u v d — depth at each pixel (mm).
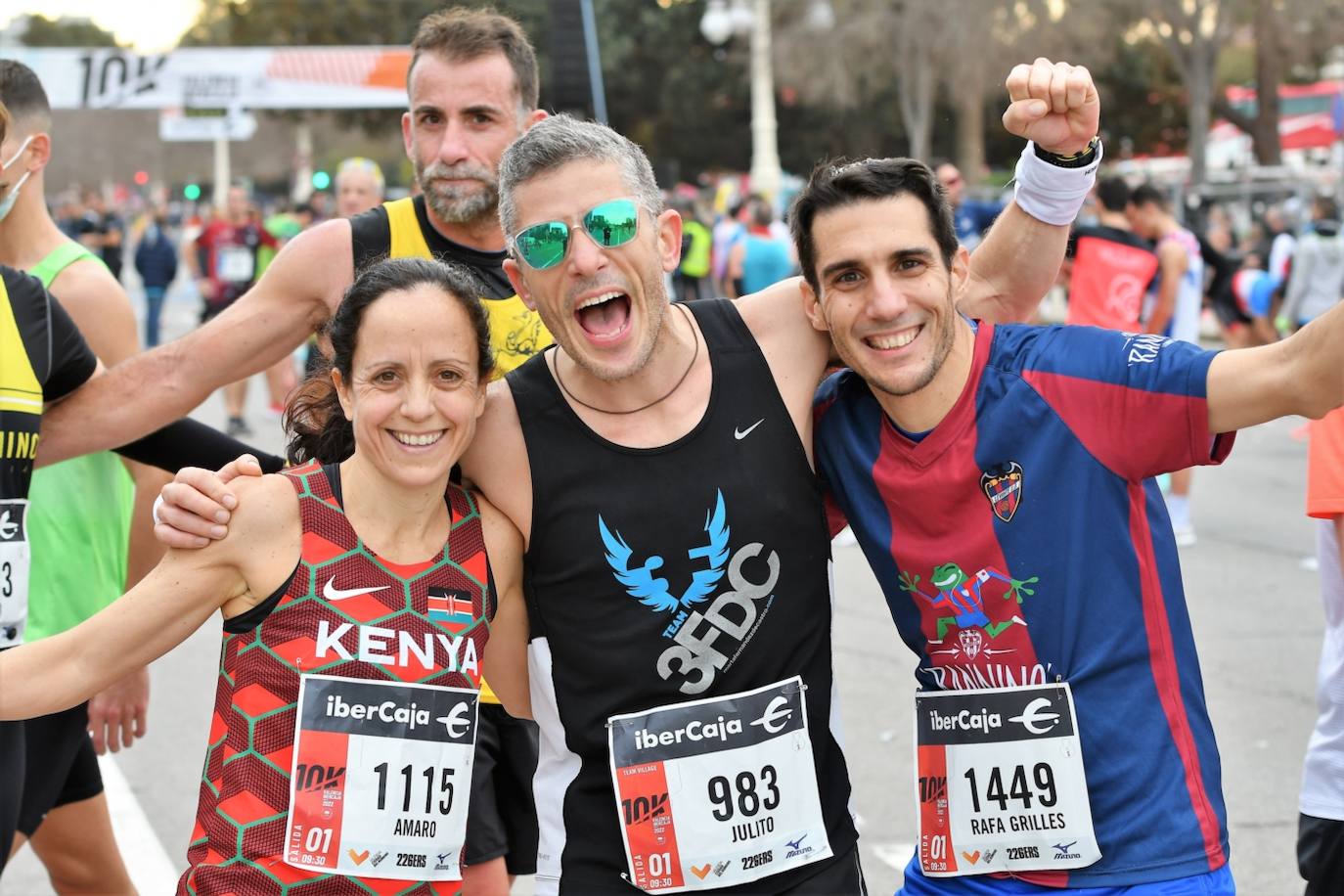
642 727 2611
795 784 2631
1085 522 2633
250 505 2475
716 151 43594
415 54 3482
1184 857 2570
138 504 3834
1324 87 36844
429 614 2533
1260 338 13531
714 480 2643
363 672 2477
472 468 2680
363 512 2531
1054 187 2918
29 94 3574
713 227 21375
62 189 67438
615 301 2604
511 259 2740
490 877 3410
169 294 36875
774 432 2705
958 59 32625
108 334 3750
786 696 2637
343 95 26531
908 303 2590
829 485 2854
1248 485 11180
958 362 2693
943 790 2707
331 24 41031
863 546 2797
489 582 2615
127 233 49531
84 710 3516
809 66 34250
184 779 5355
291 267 3408
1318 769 3201
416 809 2492
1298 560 8609
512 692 2828
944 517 2689
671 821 2588
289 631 2471
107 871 3785
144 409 3334
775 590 2652
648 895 2596
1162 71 39812
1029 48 31375
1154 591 2658
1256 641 6883
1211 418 2564
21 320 3119
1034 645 2645
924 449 2688
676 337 2688
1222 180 24781
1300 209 17906
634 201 2576
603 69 41531
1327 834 3174
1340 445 3098
